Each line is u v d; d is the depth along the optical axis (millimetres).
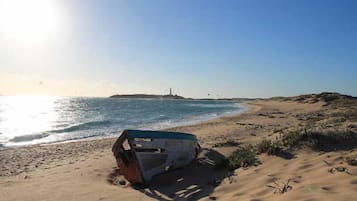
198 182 7879
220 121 30625
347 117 14086
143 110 63531
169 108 74312
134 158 8492
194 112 54719
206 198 6336
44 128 28281
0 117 43406
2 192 7715
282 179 6500
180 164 9617
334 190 5145
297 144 9016
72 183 8523
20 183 8719
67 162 12320
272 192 5781
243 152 9516
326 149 8383
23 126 30281
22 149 16141
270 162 8164
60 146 17016
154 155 8930
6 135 23062
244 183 6883
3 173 10547
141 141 8805
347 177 5680
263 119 30719
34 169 11203
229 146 12023
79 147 16500
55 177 9469
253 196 5820
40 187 8148
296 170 7008
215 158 10195
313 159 7656
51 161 12773
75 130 26484
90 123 32219
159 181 8547
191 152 10008
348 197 4641
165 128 25938
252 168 8023
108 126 29484
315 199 4820
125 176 9016
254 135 17734
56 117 43125
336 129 9602
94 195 7227
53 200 6930
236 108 71500
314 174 6406
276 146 8914
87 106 89375
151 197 7020
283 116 34281
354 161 6582
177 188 7605
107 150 15125
